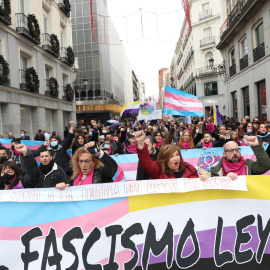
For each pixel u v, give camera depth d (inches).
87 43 1552.7
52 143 189.0
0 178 141.3
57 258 94.4
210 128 271.1
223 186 96.5
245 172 123.5
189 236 95.7
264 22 545.3
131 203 96.6
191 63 1578.5
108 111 1617.9
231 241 95.7
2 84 522.9
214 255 95.0
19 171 142.6
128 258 94.8
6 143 304.8
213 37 1355.8
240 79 707.4
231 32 723.4
